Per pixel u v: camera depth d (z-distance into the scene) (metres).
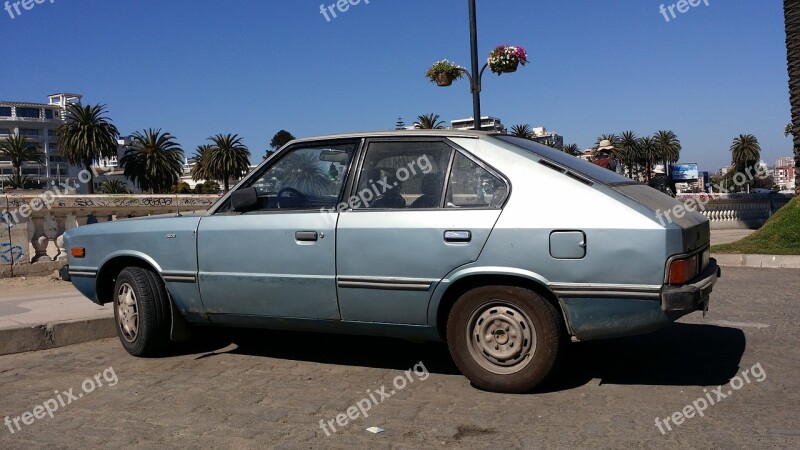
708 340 5.82
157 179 92.06
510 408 4.21
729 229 21.39
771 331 6.10
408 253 4.47
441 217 4.43
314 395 4.59
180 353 5.80
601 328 4.14
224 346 6.01
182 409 4.36
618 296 4.05
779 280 9.30
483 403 4.32
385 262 4.54
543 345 4.24
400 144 4.78
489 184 4.45
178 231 5.35
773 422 3.90
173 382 4.96
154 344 5.54
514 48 11.38
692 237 4.24
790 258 10.64
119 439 3.86
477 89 11.70
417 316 4.52
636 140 80.12
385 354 5.62
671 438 3.69
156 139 92.38
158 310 5.49
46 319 6.37
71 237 6.05
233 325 5.29
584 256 4.09
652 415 4.05
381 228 4.55
